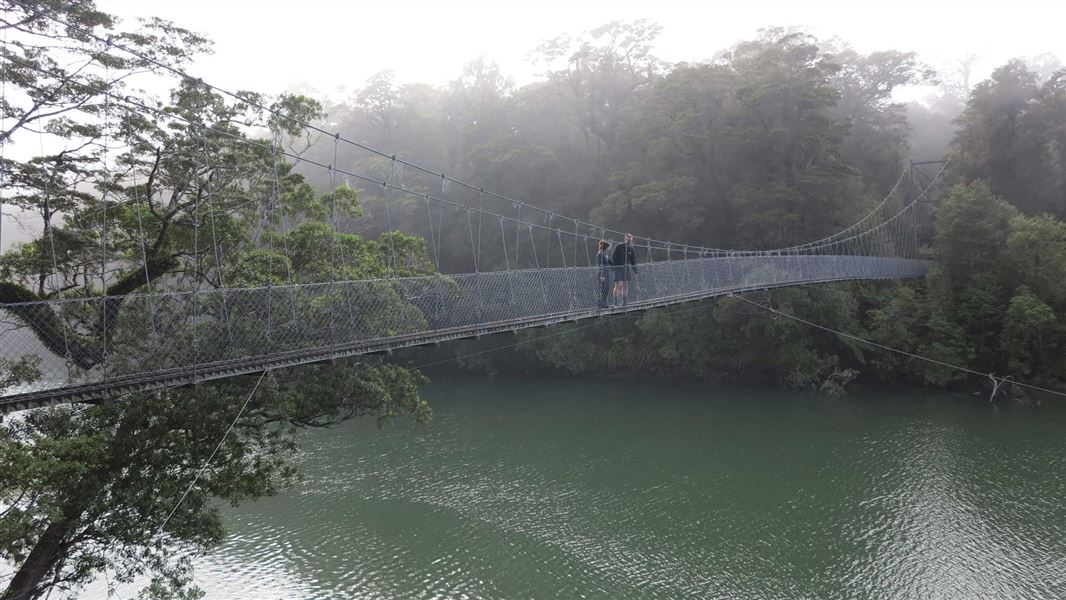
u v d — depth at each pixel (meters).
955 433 23.97
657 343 34.88
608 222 39.12
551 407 31.09
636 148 40.81
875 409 27.70
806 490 19.69
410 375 13.40
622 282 15.65
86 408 9.59
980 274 31.00
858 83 45.59
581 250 41.25
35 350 7.15
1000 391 28.59
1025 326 27.92
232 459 10.65
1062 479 19.48
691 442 24.70
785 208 33.97
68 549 9.60
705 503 19.20
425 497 20.36
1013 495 18.56
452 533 17.86
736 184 36.84
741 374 33.50
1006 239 30.53
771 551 16.23
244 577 15.70
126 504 9.28
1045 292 29.36
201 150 12.05
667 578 15.26
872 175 43.25
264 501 20.12
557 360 37.66
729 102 36.53
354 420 29.02
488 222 44.66
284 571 15.98
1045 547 15.78
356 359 12.12
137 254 11.77
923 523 17.22
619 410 29.89
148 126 10.89
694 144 36.97
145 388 7.60
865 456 22.14
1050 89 38.81
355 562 16.38
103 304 7.48
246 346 8.59
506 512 19.17
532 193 45.50
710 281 19.78
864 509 18.23
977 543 16.11
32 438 8.81
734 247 35.78
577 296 14.23
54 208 10.83
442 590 15.09
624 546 16.86
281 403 10.30
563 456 23.88
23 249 10.27
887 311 31.20
